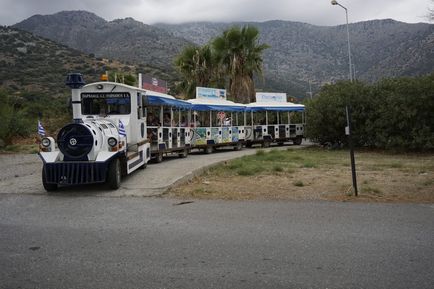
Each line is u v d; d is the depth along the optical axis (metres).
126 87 12.85
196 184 10.89
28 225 6.87
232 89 30.61
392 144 20.88
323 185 10.77
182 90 32.38
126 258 5.20
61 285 4.40
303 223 6.88
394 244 5.71
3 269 4.86
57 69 73.62
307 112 25.73
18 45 84.06
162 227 6.66
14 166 15.55
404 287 4.29
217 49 30.64
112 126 11.70
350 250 5.46
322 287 4.31
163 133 16.73
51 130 30.80
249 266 4.90
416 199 8.97
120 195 9.49
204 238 6.04
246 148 26.45
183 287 4.33
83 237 6.14
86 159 9.87
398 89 20.94
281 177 12.20
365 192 9.71
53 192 9.96
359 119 22.80
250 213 7.64
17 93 54.16
